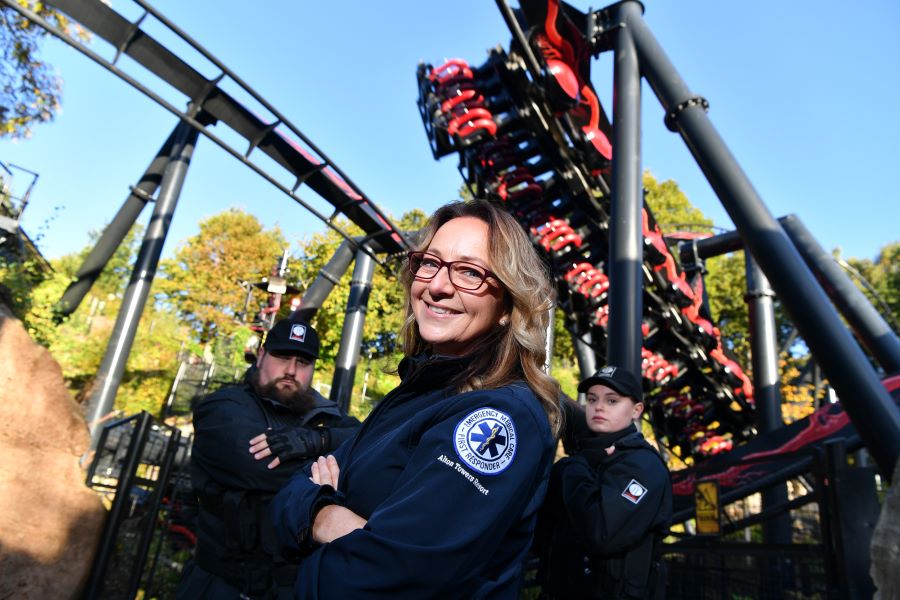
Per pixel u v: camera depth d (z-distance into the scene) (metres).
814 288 6.47
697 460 13.26
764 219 6.97
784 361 26.17
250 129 9.96
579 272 11.02
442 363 1.44
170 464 6.38
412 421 1.32
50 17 13.46
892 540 2.25
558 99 9.45
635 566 3.01
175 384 18.42
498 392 1.27
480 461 1.14
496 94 10.48
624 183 8.17
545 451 1.32
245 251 40.94
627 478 3.08
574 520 3.06
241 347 20.75
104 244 14.24
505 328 1.50
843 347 6.09
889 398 5.82
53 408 5.21
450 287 1.49
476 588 1.17
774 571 6.07
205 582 2.82
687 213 41.44
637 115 8.63
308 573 1.13
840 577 5.29
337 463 1.57
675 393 13.03
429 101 10.63
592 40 9.41
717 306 33.47
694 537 7.55
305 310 15.65
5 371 4.97
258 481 2.75
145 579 6.68
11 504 4.65
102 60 7.59
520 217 11.21
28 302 12.34
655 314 11.98
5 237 13.12
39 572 4.66
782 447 7.90
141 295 12.52
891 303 37.47
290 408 3.27
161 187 13.45
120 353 12.02
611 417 3.41
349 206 11.95
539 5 9.15
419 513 1.08
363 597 1.04
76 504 5.05
